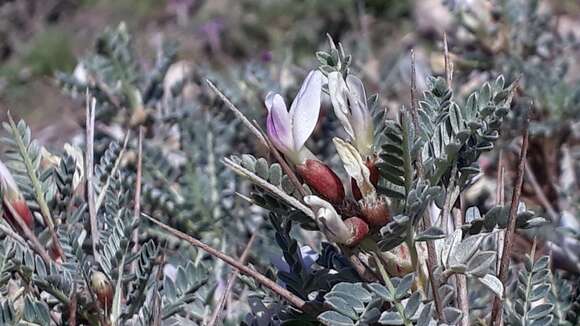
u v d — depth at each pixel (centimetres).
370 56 84
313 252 50
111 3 248
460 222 48
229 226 58
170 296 49
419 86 74
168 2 233
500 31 67
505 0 67
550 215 57
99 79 64
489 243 52
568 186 60
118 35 65
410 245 46
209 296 52
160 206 58
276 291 47
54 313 49
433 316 46
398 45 163
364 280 46
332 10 208
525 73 63
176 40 73
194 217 58
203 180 59
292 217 46
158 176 59
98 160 57
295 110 46
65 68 231
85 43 238
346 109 46
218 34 209
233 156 46
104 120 64
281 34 210
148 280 50
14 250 48
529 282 48
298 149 46
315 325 48
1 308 47
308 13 212
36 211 51
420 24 161
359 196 46
